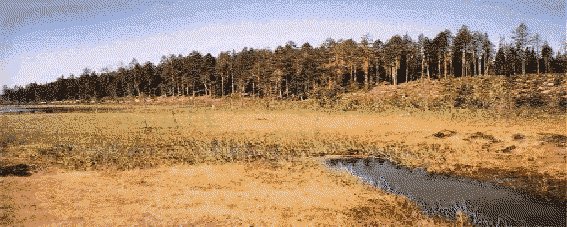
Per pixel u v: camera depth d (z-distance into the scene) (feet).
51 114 202.59
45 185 63.87
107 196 58.03
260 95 323.57
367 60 287.07
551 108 150.61
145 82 410.11
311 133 119.65
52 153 90.02
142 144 102.63
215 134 120.47
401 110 167.73
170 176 69.56
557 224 45.06
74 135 119.14
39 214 50.24
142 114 192.24
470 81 219.20
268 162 80.84
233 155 88.28
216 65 367.04
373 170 74.49
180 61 368.27
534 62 306.96
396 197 56.65
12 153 90.12
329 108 194.49
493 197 55.72
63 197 57.47
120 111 222.69
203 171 73.10
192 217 49.21
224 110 209.05
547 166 69.51
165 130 130.00
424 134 111.55
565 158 72.90
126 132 125.39
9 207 52.85
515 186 60.44
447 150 89.20
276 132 123.03
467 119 133.28
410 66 312.91
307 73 296.30
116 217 49.21
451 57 293.02
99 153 90.12
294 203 54.44
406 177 68.74
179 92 358.02
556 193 55.52
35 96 476.13
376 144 101.14
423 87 223.92
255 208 52.49
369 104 197.88
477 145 91.56
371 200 55.47
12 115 199.93
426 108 166.50
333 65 297.74
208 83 351.46
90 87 429.38
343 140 107.14
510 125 116.67
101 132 125.59
